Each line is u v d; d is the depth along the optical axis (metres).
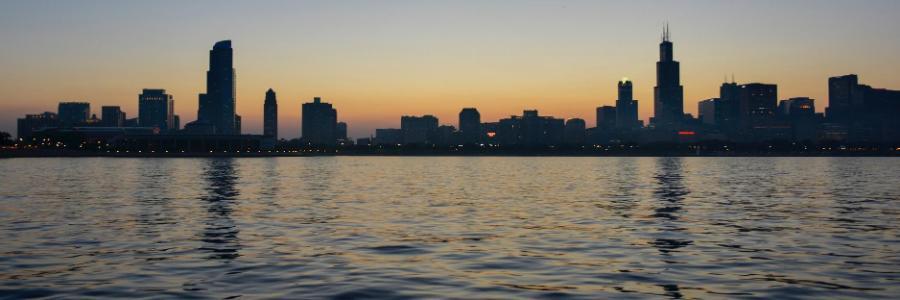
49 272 35.94
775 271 36.19
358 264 38.38
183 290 31.55
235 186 125.44
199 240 48.56
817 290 31.36
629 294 30.73
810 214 69.50
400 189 116.38
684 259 40.12
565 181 149.50
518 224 59.59
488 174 197.75
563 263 38.78
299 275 35.16
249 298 29.94
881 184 136.88
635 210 74.19
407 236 50.94
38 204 81.62
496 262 39.09
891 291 31.08
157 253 42.41
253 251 43.22
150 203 83.44
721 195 100.94
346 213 70.12
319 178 164.38
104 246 45.44
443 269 36.84
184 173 198.12
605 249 44.19
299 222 61.12
